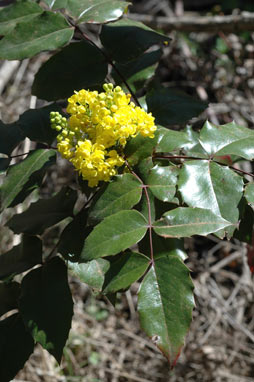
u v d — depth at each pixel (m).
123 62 0.39
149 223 0.30
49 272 0.36
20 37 0.36
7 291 0.39
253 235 0.36
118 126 0.32
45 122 0.39
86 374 0.71
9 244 0.73
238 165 0.80
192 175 0.32
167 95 0.42
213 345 0.75
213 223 0.30
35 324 0.34
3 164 0.38
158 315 0.28
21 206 0.73
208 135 0.34
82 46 0.39
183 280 0.29
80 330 0.75
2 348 0.37
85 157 0.31
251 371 0.74
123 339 0.76
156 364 0.74
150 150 0.33
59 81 0.39
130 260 0.30
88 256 0.29
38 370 0.67
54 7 0.39
